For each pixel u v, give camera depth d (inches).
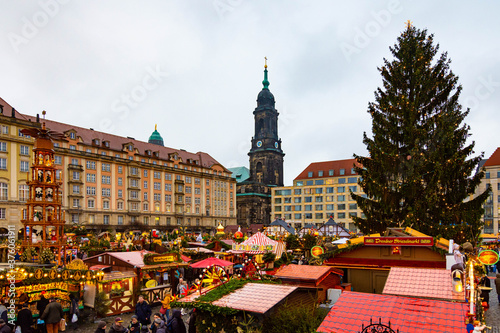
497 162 3449.8
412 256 642.8
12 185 2551.7
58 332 642.8
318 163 5113.2
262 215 5846.5
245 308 400.5
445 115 1111.0
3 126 2554.1
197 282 477.4
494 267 1191.6
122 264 844.6
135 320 533.6
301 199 4972.9
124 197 3609.7
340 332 320.2
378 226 1135.0
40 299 640.4
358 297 375.6
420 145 1125.7
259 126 6378.0
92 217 3297.2
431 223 1045.2
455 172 1033.5
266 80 6510.8
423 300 361.1
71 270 689.0
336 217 4731.8
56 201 916.0
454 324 314.7
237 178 6737.2
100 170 3415.4
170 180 4131.4
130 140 3961.6
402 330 314.2
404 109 1167.6
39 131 928.9
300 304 438.3
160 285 878.4
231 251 1072.2
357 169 1217.4
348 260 685.3
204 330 434.6
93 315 734.5
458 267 412.2
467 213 1005.8
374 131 1224.8
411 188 1072.8
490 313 700.0
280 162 6299.2
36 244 870.4
